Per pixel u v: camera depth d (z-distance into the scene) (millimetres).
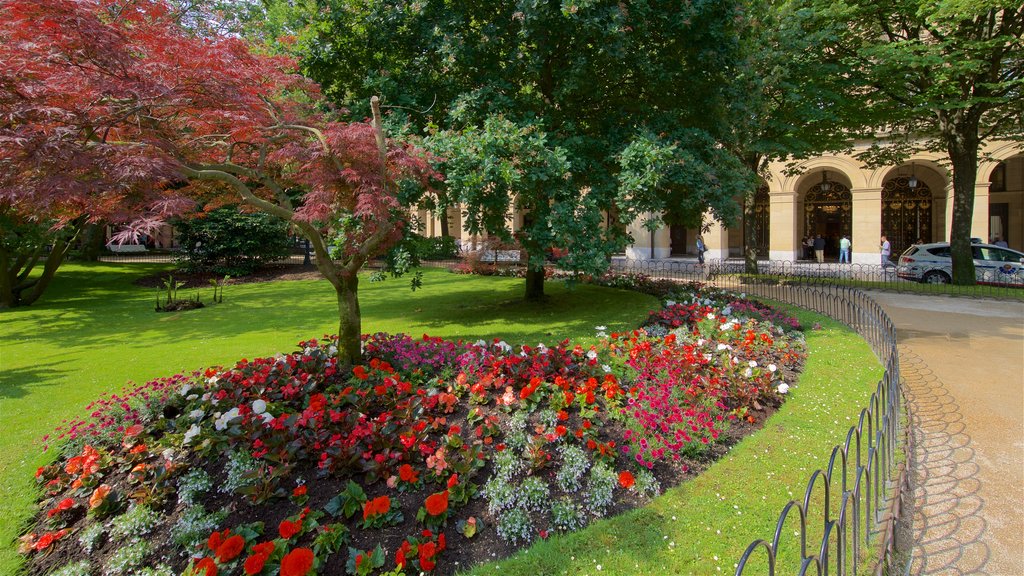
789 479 3742
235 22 16234
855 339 7680
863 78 13023
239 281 18859
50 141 3211
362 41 9359
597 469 3680
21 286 13875
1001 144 20406
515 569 2859
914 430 4875
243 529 3148
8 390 5988
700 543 3049
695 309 8695
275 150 5914
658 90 9711
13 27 3486
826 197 27172
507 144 7523
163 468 3701
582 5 7312
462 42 8453
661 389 4754
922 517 3480
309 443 3902
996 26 12742
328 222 6262
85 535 3285
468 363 5414
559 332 8258
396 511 3283
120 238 3287
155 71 4160
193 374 5738
